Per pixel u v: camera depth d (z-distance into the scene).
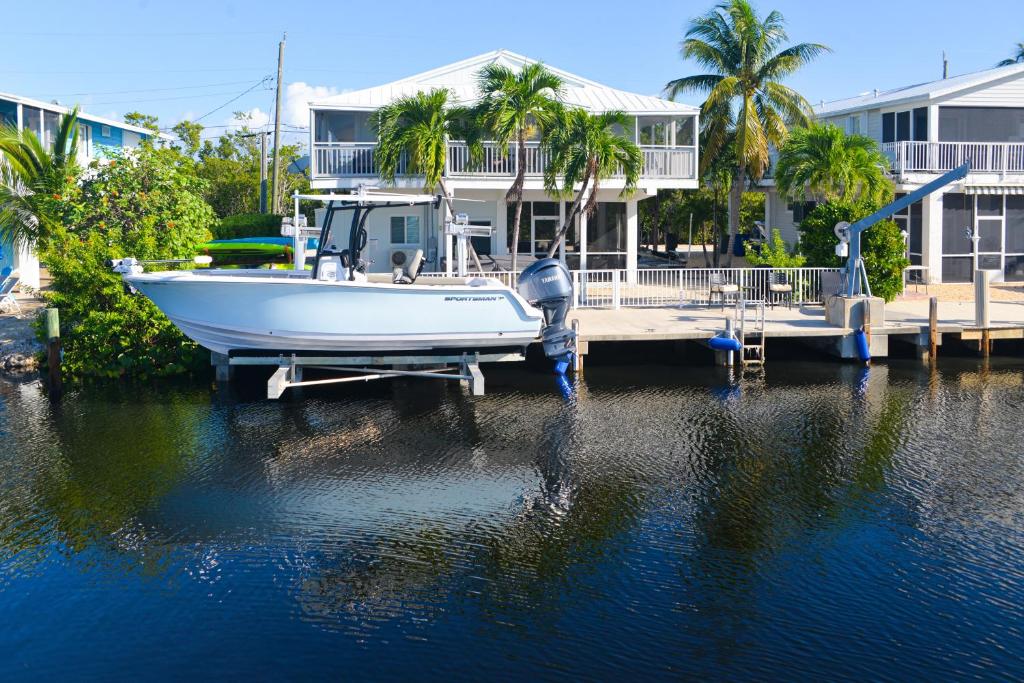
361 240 17.27
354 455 12.79
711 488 11.38
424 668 7.49
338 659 7.63
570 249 27.44
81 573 9.14
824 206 24.25
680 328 19.09
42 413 15.12
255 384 17.25
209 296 15.76
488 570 9.17
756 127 30.58
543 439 13.51
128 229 20.38
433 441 13.46
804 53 30.62
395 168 23.41
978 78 29.41
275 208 39.34
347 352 16.83
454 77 27.47
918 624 8.09
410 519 10.47
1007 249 29.08
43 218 20.36
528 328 16.91
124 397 16.25
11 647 7.84
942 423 14.23
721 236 39.47
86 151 32.91
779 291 22.78
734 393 16.39
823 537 9.87
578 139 22.77
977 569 9.08
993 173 28.17
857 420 14.44
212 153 50.06
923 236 28.62
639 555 9.48
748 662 7.54
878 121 30.89
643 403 15.66
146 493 11.30
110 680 7.36
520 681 7.31
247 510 10.75
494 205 26.53
